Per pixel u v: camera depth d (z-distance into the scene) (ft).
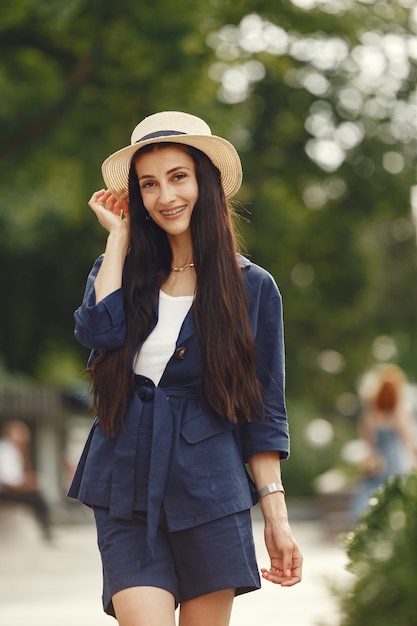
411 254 133.90
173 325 15.02
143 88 56.75
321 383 137.39
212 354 14.75
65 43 56.59
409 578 14.35
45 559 53.47
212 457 14.70
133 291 15.15
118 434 14.78
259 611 30.32
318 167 78.38
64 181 65.00
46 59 57.41
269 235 89.56
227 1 55.67
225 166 15.57
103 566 14.80
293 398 123.65
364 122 71.77
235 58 59.52
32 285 93.30
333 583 14.90
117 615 14.55
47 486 99.35
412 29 60.75
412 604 14.34
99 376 14.94
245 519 14.84
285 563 14.97
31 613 31.32
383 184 78.18
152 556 14.40
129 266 15.35
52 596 36.76
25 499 65.26
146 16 53.57
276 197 85.05
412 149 74.49
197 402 14.87
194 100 59.00
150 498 14.44
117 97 57.11
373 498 16.11
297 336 119.75
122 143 59.21
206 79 59.98
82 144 59.21
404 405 45.65
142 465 14.66
